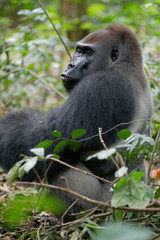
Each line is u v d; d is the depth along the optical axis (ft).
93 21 103.71
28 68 59.36
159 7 78.13
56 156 24.62
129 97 30.81
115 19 92.99
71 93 31.63
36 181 31.86
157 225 26.13
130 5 95.76
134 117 31.42
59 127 30.32
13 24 85.66
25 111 36.06
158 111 56.08
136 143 25.67
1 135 32.71
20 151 31.17
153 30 90.07
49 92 70.95
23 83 65.05
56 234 26.78
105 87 30.32
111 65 33.65
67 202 31.71
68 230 26.27
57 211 32.12
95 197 31.81
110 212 23.91
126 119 30.58
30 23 74.28
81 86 31.01
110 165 32.32
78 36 94.07
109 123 29.91
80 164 32.01
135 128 31.86
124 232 15.44
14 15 82.48
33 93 69.77
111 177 32.94
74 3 97.25
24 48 55.88
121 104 30.22
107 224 25.98
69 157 30.99
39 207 27.99
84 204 31.58
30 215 32.24
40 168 30.50
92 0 108.47
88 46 33.81
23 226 32.12
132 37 34.01
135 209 21.38
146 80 34.68
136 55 33.71
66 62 73.82
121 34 34.12
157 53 71.31
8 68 56.75
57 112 31.58
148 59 48.44
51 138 30.35
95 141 29.91
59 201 31.63
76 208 31.68
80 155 31.30
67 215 32.09
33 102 72.43
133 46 33.73
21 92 64.03
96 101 29.91
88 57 33.88
